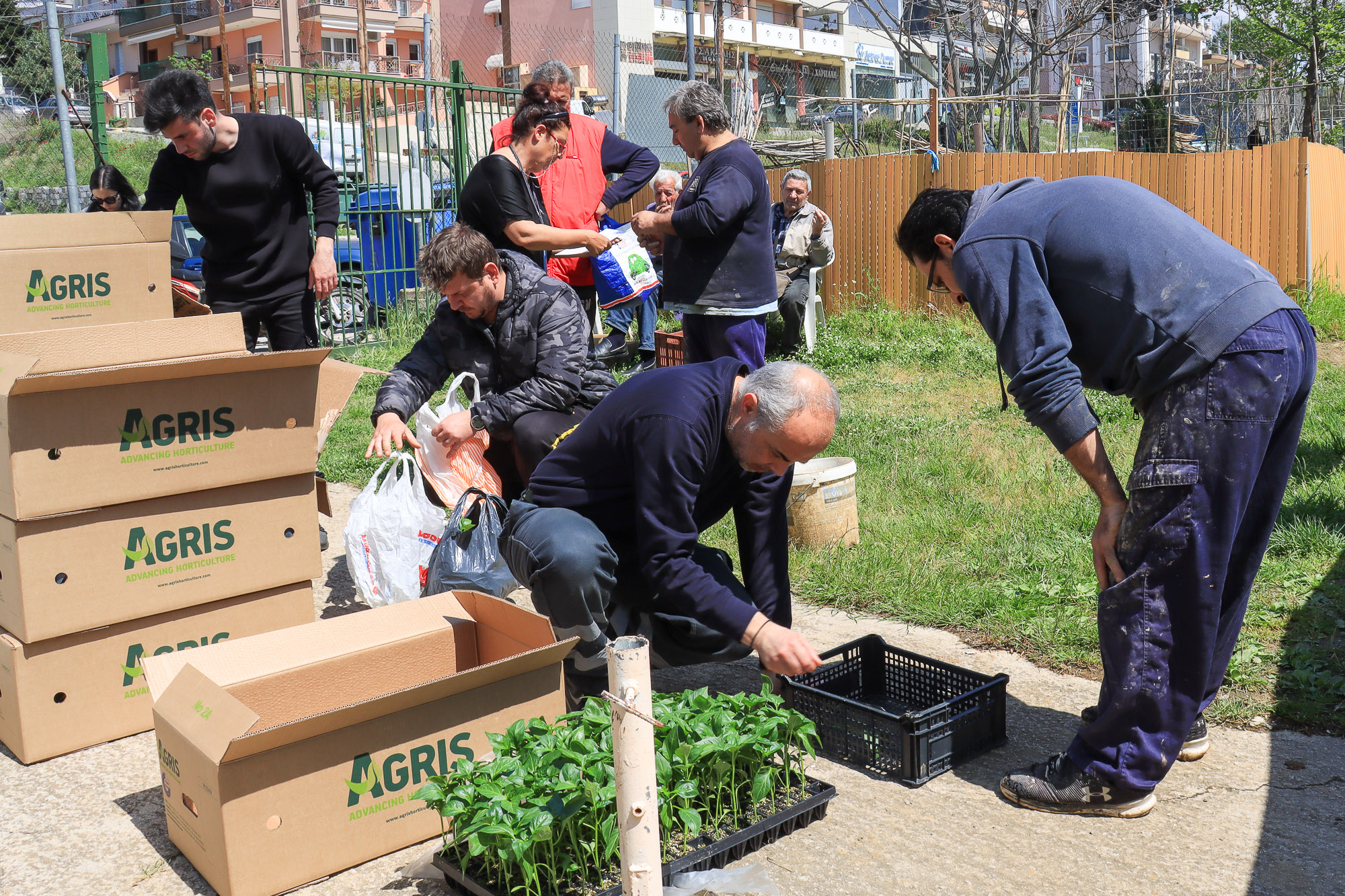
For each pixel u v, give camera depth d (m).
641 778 1.77
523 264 3.94
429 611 2.94
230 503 3.20
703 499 2.89
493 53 43.59
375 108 10.32
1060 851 2.42
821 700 2.94
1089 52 27.97
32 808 2.72
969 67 26.19
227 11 45.38
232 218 4.71
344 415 7.44
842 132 21.22
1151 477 2.39
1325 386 7.30
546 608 2.90
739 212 4.67
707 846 2.34
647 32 40.53
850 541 4.61
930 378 8.25
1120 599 2.49
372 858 2.44
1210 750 2.87
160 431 3.02
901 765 2.75
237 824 2.23
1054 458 5.74
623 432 2.79
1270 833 2.46
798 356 8.97
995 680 2.90
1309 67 21.14
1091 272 2.42
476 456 3.96
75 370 2.91
